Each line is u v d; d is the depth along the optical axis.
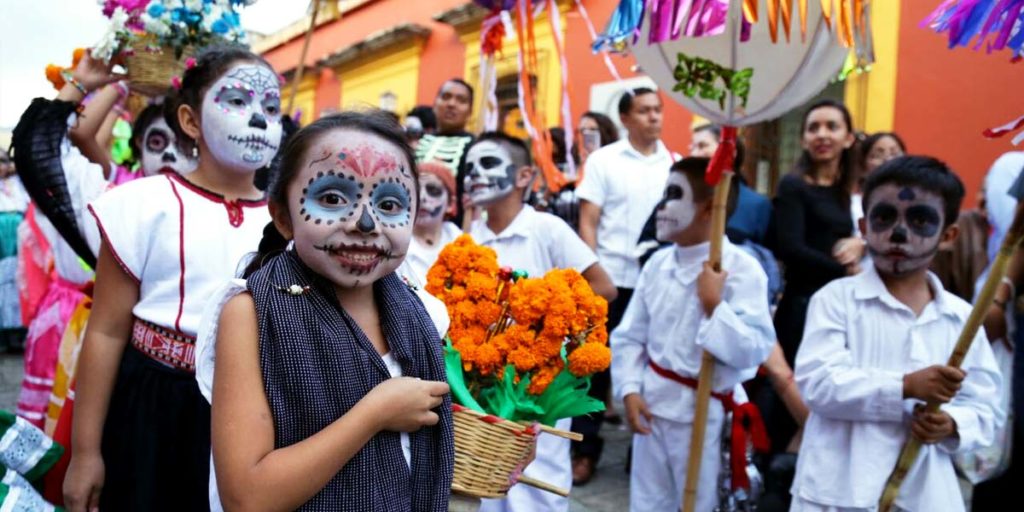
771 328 2.83
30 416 3.62
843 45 2.45
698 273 2.89
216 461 1.26
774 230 4.18
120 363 2.03
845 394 2.34
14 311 7.18
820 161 3.96
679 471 2.91
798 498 2.52
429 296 1.82
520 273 2.26
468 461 1.80
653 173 4.59
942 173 2.41
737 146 3.16
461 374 2.08
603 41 2.52
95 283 2.01
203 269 1.99
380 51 13.42
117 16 2.62
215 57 2.10
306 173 1.37
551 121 9.65
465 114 5.12
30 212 4.68
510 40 10.52
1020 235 2.11
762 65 2.62
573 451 4.14
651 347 3.02
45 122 2.46
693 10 2.27
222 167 2.10
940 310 2.45
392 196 1.39
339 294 1.42
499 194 3.29
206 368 1.36
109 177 3.12
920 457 2.37
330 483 1.28
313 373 1.28
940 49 6.41
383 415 1.29
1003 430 2.69
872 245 2.48
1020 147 5.86
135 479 1.95
